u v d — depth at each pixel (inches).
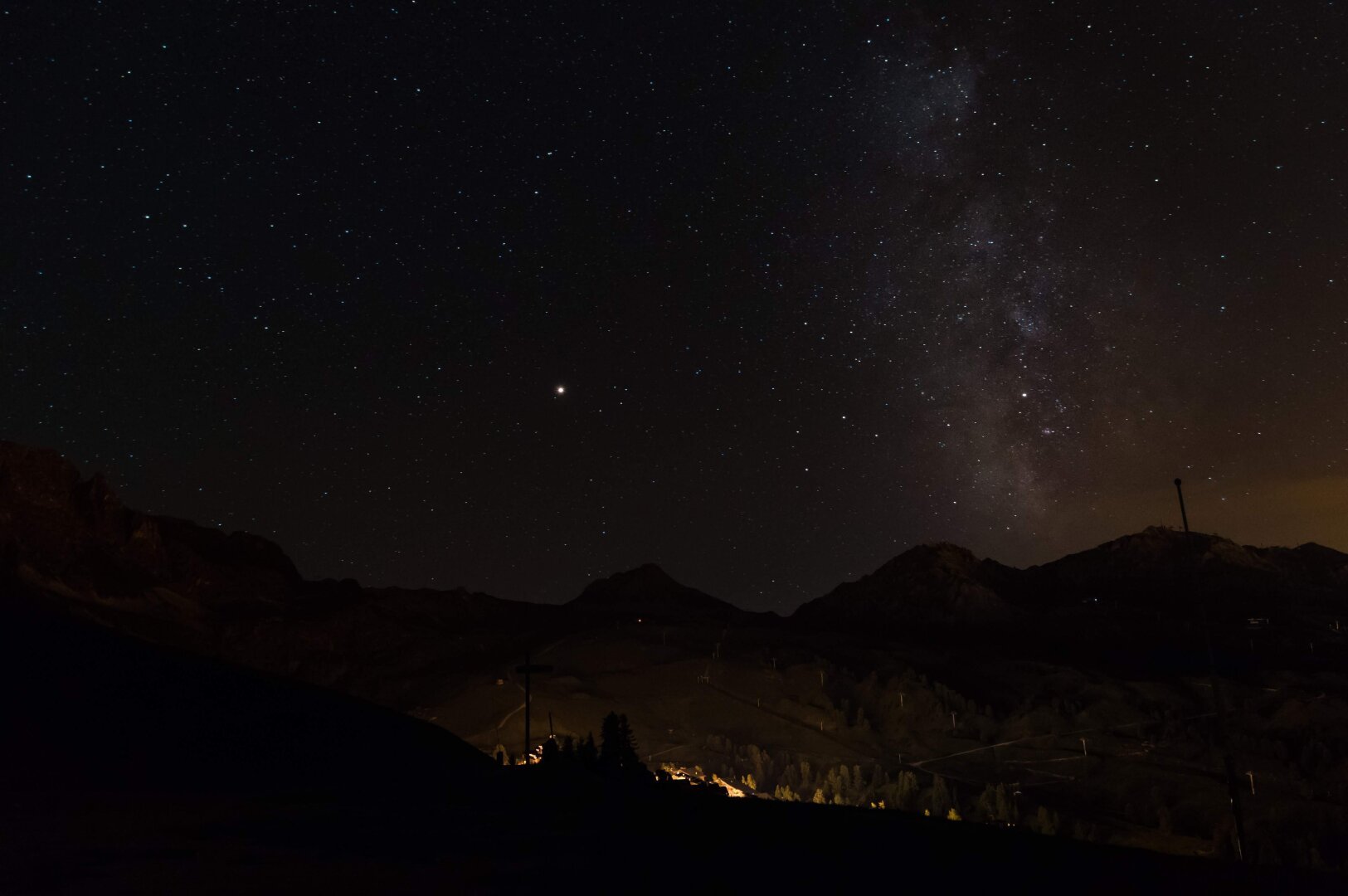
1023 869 503.8
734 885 446.0
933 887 456.1
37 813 658.2
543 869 474.3
